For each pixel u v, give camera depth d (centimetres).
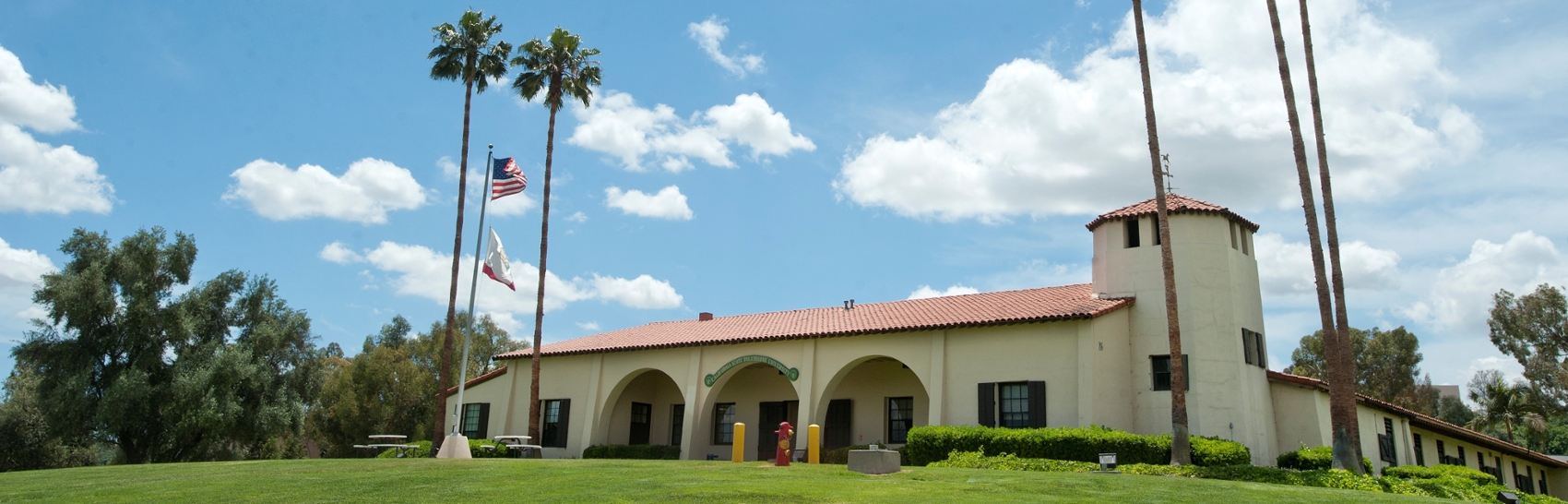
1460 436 2973
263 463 1873
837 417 2791
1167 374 2242
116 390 3616
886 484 1394
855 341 2573
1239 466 1794
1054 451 2000
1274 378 2394
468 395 3419
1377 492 1461
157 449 3862
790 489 1298
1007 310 2427
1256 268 2477
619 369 3030
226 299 4166
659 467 1703
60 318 3784
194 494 1346
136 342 3853
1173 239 2317
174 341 3894
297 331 4297
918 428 2225
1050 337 2248
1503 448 3162
